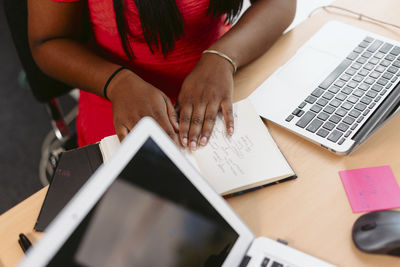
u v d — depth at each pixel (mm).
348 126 667
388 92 704
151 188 493
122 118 723
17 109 1818
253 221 596
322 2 1387
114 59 963
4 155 1654
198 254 521
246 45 815
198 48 951
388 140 662
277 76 772
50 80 1021
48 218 613
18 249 595
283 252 550
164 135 511
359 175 624
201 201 526
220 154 665
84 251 446
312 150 666
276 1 884
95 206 453
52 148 1626
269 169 637
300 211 598
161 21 816
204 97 732
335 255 550
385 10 886
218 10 886
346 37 822
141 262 482
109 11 839
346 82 732
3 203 1507
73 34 906
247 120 708
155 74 979
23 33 923
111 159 468
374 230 538
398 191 598
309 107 706
